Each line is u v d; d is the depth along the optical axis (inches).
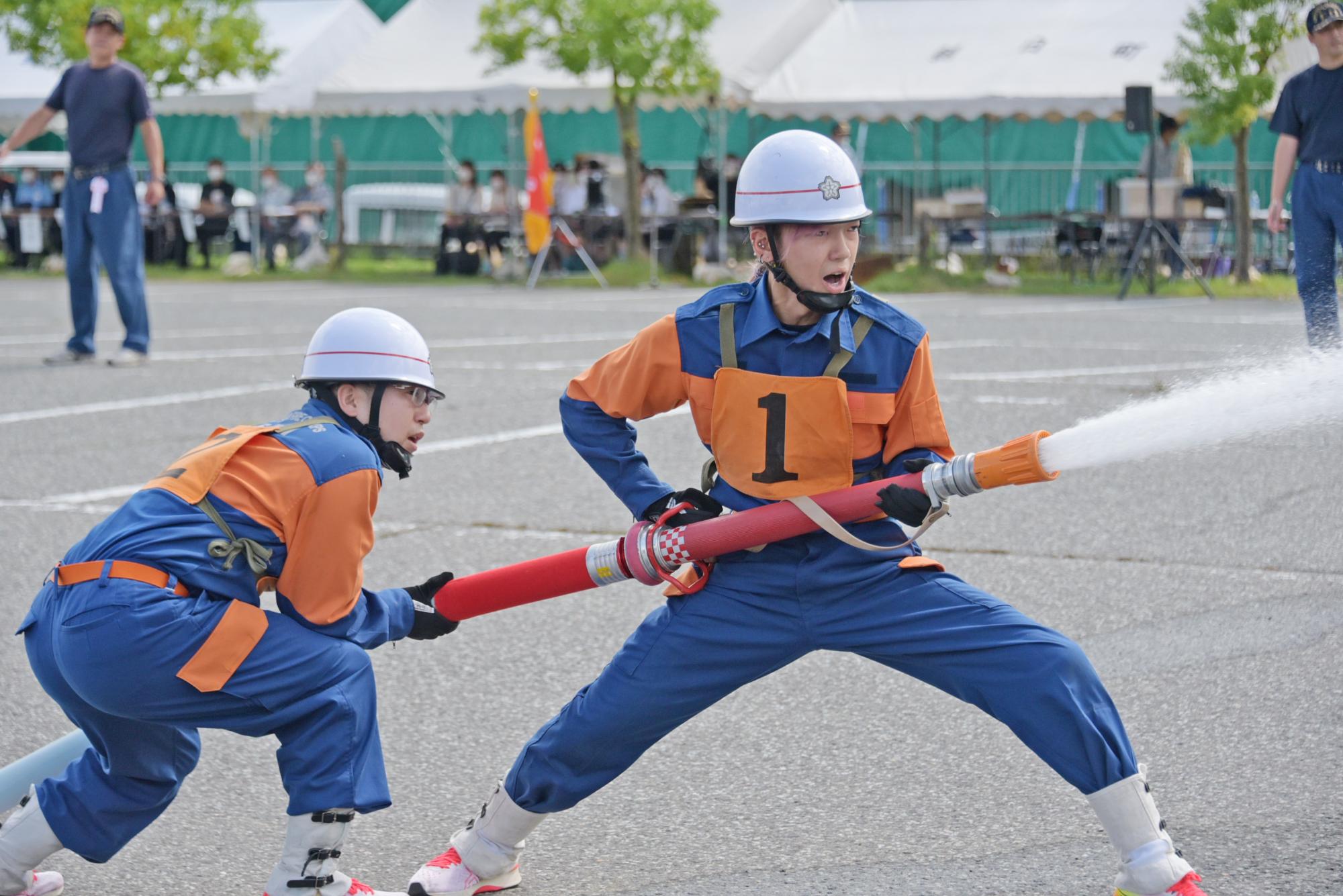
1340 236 414.0
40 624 157.5
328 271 1279.5
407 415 165.8
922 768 206.2
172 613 151.5
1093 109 1104.2
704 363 160.6
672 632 160.2
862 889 170.1
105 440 442.9
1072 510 352.5
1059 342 687.7
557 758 164.2
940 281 1112.2
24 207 1331.2
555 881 175.2
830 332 156.4
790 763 209.2
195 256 1470.2
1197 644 252.4
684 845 184.1
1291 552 309.1
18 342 718.5
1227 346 658.8
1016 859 177.0
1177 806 190.5
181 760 165.8
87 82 596.1
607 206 1256.2
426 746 217.9
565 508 358.3
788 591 157.3
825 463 156.7
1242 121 1027.9
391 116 1648.6
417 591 171.3
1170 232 1055.6
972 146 1418.6
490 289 1119.6
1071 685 149.1
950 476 150.9
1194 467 397.7
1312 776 198.2
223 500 156.5
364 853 183.9
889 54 1221.1
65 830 163.3
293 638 156.2
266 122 1385.3
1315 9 405.1
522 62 1208.8
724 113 1294.3
